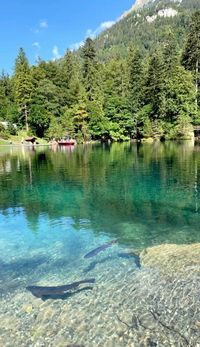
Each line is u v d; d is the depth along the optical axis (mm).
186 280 9250
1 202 20344
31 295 9039
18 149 63375
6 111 88375
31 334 7316
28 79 82625
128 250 12125
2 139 74812
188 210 17406
